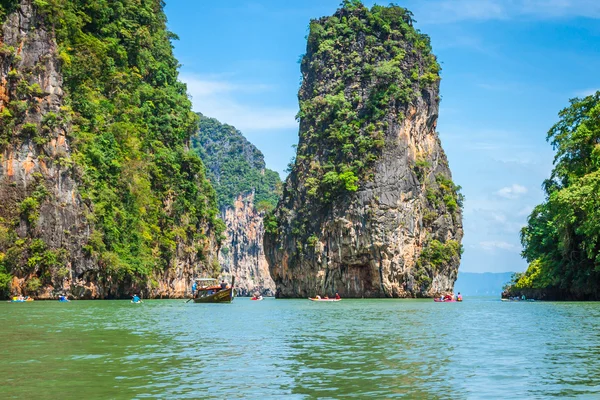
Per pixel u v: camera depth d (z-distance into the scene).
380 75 116.00
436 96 122.00
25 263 71.12
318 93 123.50
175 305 68.69
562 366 21.45
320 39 127.62
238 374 19.97
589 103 78.25
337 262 112.00
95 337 29.83
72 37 86.00
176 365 21.56
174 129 111.12
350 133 115.44
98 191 82.81
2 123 73.00
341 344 27.80
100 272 80.00
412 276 110.38
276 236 122.50
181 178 109.38
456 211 121.38
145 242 93.25
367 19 124.81
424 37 124.88
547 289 90.12
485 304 74.00
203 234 116.00
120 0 104.88
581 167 73.75
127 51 103.31
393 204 109.94
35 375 19.53
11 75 74.06
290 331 34.31
